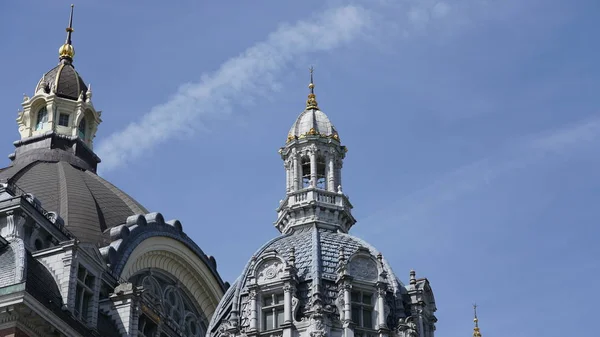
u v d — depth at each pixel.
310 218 119.31
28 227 112.19
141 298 112.06
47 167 149.75
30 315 92.44
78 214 133.38
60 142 161.38
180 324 134.62
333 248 113.50
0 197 115.94
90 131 167.75
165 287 134.88
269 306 108.19
